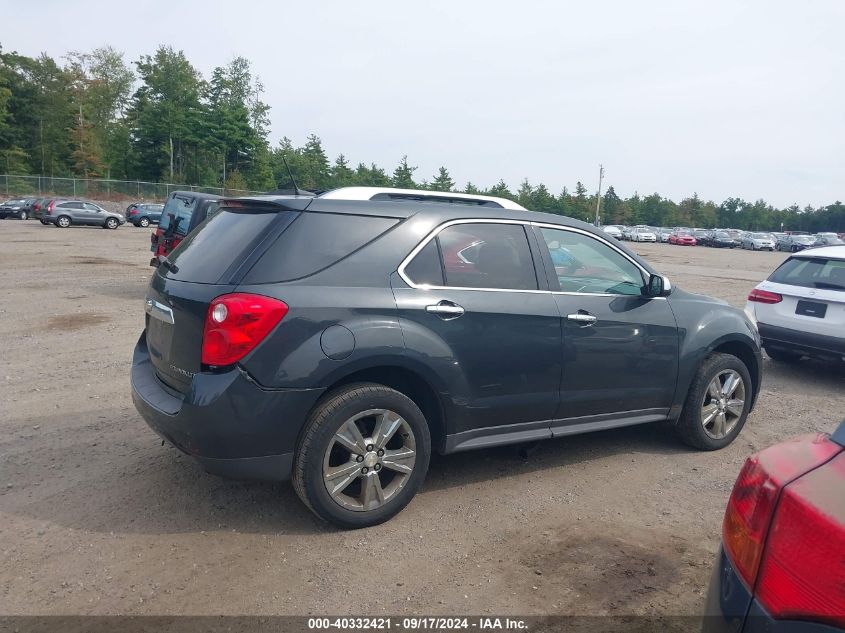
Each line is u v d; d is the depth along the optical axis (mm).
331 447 3498
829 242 57062
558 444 5156
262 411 3320
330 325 3443
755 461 1886
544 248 4367
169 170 75438
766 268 28953
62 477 4223
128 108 79875
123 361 7340
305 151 88000
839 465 1711
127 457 4566
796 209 131500
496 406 4059
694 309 5012
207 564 3266
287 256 3480
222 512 3809
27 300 11406
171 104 73500
